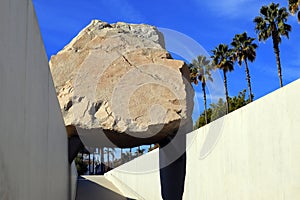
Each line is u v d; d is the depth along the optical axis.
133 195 20.33
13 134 3.11
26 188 3.85
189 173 11.04
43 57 5.57
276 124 6.00
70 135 12.53
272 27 25.64
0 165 2.60
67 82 11.63
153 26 12.28
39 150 4.98
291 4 21.52
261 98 6.52
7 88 2.86
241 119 7.33
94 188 24.06
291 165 5.53
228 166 7.95
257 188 6.59
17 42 3.34
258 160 6.58
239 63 30.52
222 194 8.25
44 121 5.62
